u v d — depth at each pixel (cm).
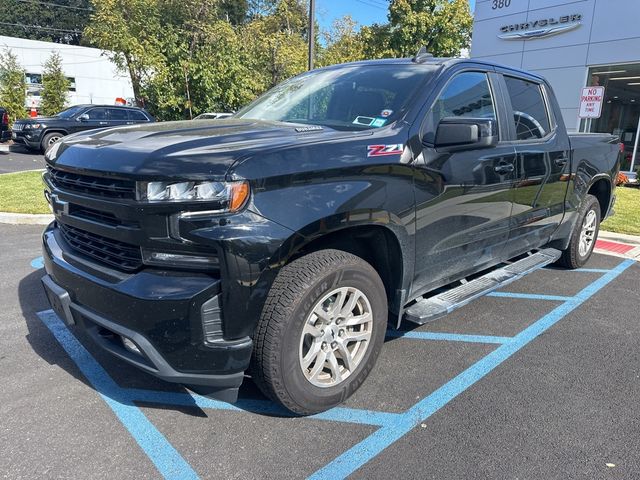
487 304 459
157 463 238
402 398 298
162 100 1688
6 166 1423
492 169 355
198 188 217
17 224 733
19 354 344
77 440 253
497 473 235
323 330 268
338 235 277
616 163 571
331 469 236
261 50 1883
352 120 318
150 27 1673
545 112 451
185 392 302
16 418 271
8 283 482
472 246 359
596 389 312
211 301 226
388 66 364
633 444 258
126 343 247
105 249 256
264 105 391
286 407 262
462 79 351
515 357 354
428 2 2173
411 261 303
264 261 226
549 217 459
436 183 306
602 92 920
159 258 229
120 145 254
